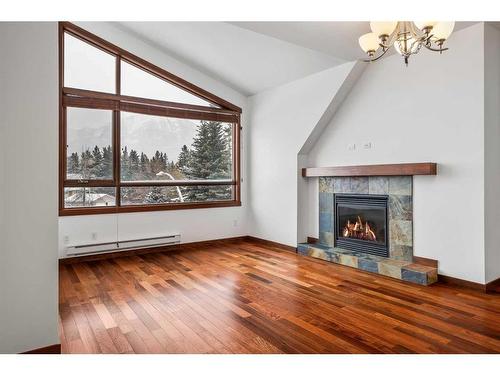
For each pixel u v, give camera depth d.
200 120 5.65
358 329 2.47
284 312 2.80
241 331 2.46
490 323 2.56
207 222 5.64
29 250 2.05
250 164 6.04
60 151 4.43
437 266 3.63
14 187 2.01
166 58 5.19
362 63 4.22
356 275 3.83
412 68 3.82
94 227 4.61
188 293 3.27
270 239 5.61
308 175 4.99
